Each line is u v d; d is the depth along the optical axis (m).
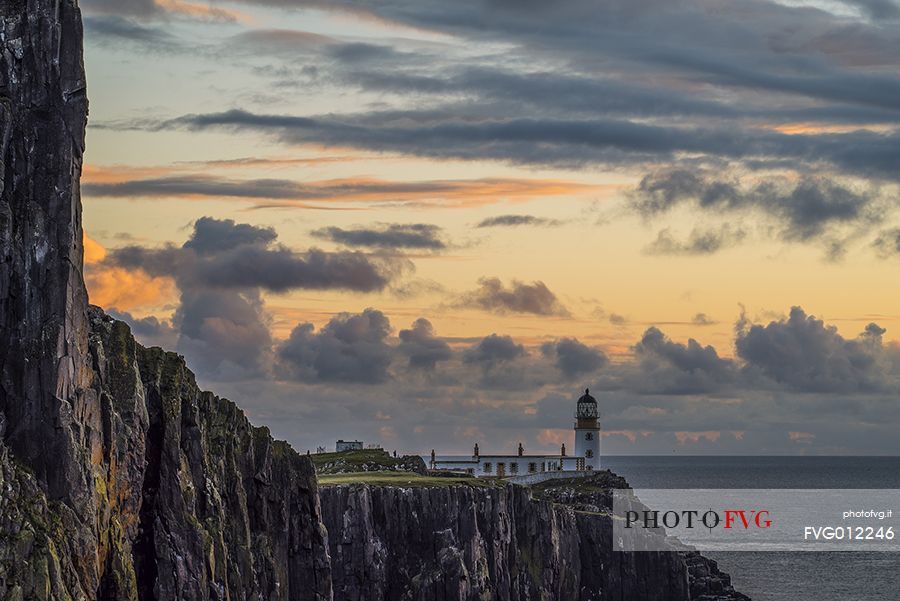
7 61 177.38
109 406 183.50
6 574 160.00
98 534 175.00
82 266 180.75
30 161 176.50
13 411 171.25
